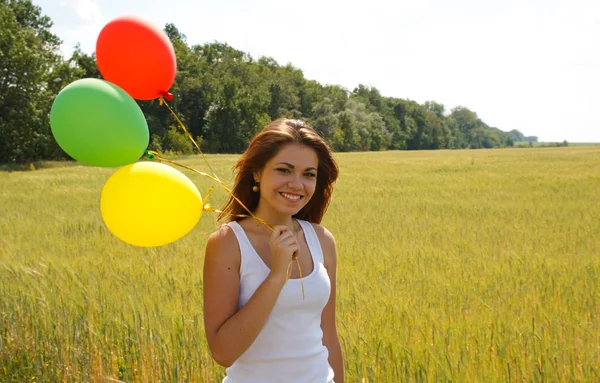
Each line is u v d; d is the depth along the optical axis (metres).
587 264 7.19
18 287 5.69
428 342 4.29
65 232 10.07
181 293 5.50
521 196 16.92
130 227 2.10
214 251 2.20
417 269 6.86
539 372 3.73
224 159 45.06
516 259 7.41
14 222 11.41
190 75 71.25
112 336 4.45
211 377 3.95
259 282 2.18
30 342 4.47
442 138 150.88
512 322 4.78
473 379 3.75
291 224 2.42
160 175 2.12
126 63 2.13
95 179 24.69
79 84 2.04
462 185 21.41
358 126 107.00
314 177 2.35
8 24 42.53
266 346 2.17
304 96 96.12
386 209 13.94
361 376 3.73
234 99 70.00
